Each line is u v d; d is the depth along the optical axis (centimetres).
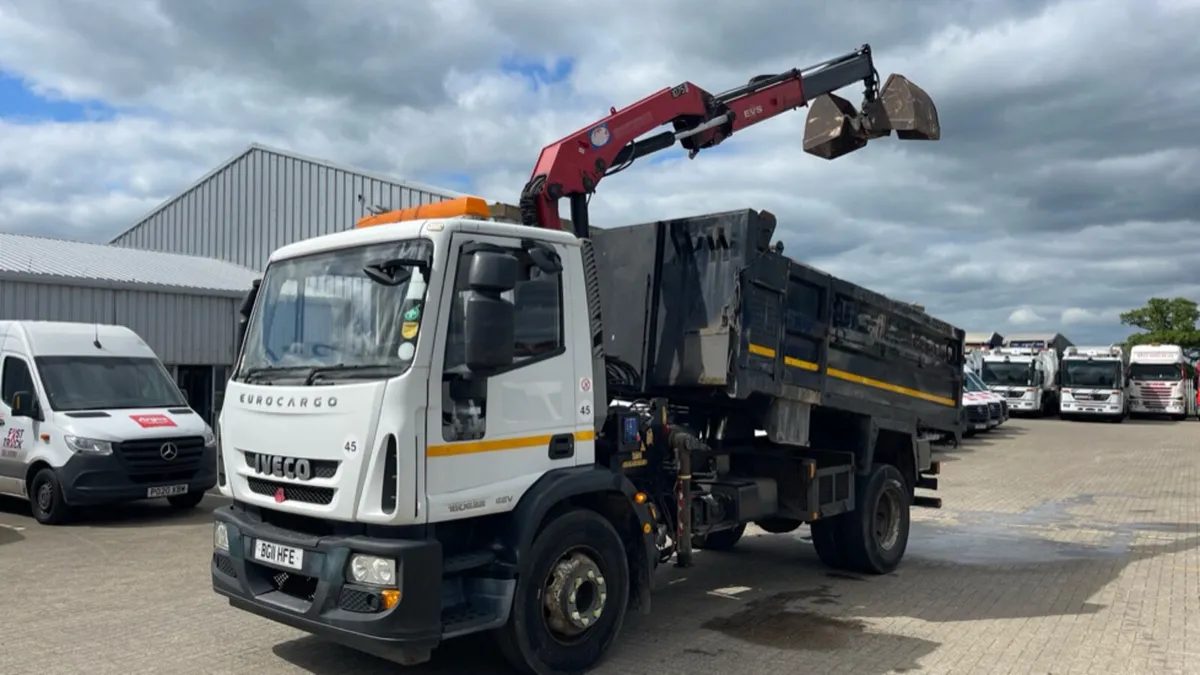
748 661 613
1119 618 729
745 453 827
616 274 759
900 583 855
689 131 852
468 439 513
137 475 1163
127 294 1803
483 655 612
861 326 848
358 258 541
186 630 673
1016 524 1209
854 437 884
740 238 688
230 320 1983
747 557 980
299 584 532
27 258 1844
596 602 577
